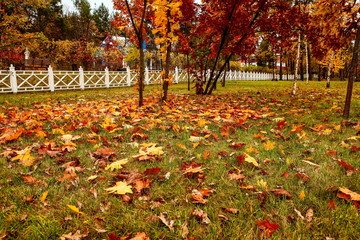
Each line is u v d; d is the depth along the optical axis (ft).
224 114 15.19
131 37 25.52
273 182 6.29
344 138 9.86
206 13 25.75
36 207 5.19
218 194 5.69
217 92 35.32
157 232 4.36
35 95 30.48
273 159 7.83
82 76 40.96
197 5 25.23
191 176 6.63
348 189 5.53
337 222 4.48
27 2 44.16
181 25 31.01
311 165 7.26
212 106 19.54
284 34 26.08
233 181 6.33
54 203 5.38
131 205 5.31
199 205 5.31
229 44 30.17
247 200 5.37
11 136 9.58
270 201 5.29
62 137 9.76
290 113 16.31
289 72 140.05
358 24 14.19
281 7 24.56
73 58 79.61
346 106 14.06
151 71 55.47
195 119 13.66
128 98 26.35
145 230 4.43
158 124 12.98
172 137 10.56
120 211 5.08
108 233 4.36
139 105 18.92
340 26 15.51
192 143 9.62
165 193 5.77
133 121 13.00
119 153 8.50
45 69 60.44
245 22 25.18
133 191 5.91
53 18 89.86
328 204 5.03
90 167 7.34
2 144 9.41
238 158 7.50
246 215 4.86
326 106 19.24
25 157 7.55
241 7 26.45
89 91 37.68
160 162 7.67
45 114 15.31
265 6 24.61
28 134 10.36
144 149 8.61
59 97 27.86
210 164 7.50
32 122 12.42
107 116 14.35
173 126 11.54
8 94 31.86
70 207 4.71
